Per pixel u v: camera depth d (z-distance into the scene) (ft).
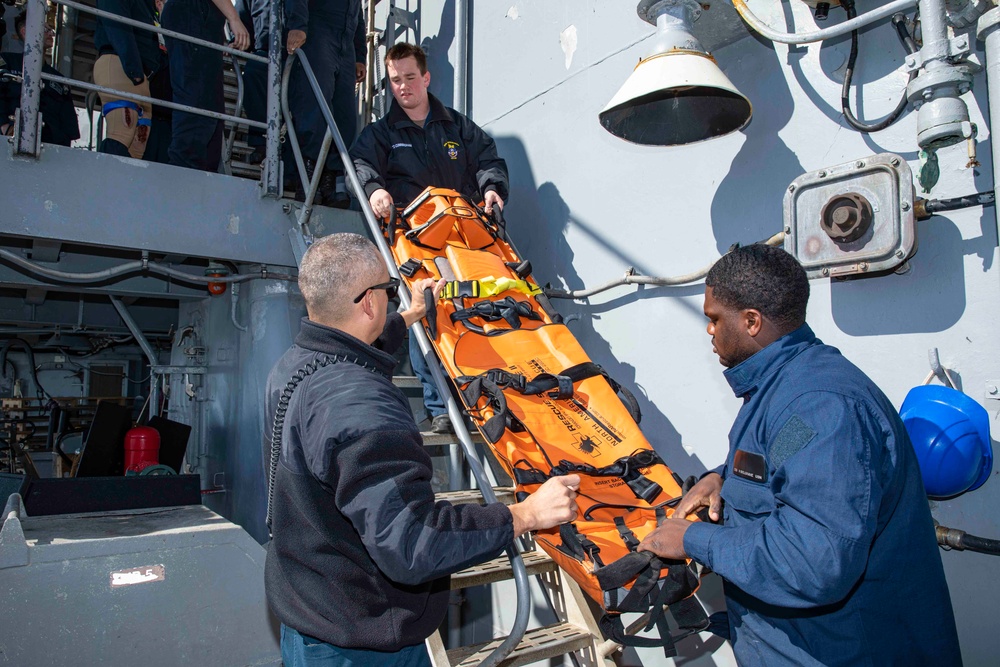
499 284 8.98
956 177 6.43
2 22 11.89
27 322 18.58
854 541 3.73
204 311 16.14
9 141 9.41
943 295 6.53
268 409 5.17
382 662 4.67
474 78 14.01
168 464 15.21
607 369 10.31
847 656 4.22
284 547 4.64
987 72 5.85
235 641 7.86
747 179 8.46
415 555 3.90
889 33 7.09
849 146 7.41
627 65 10.33
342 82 13.70
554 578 8.04
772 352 4.65
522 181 12.43
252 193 11.52
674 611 5.72
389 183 11.07
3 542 6.78
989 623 6.10
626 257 10.14
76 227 9.86
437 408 9.70
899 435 4.28
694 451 8.89
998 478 6.05
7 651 6.70
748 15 7.42
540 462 7.20
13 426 24.00
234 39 12.13
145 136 12.76
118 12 11.43
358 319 5.00
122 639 7.25
